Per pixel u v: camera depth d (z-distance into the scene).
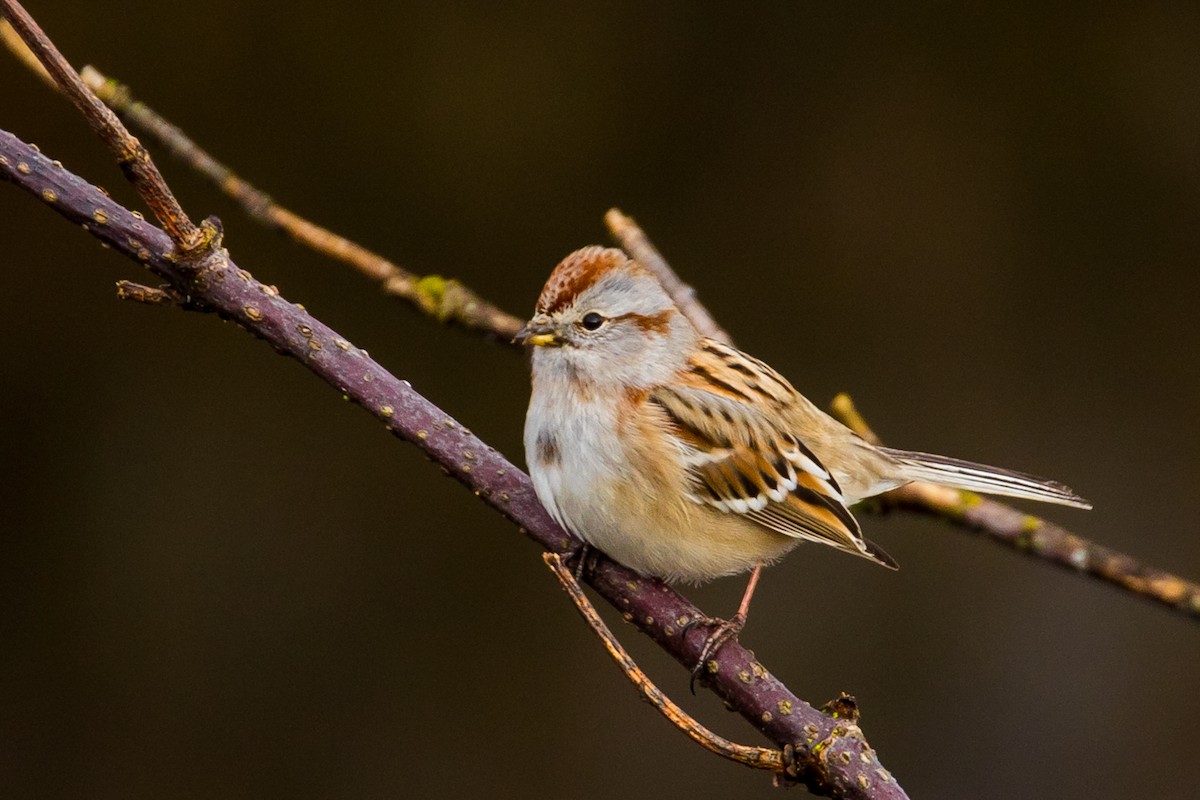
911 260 12.65
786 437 7.55
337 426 12.25
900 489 8.49
